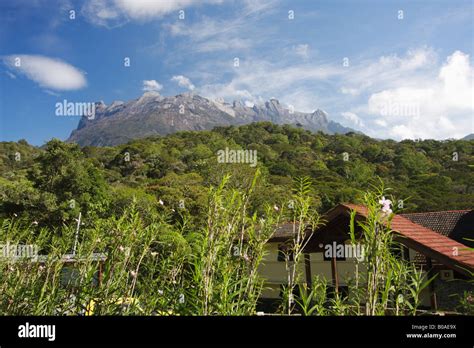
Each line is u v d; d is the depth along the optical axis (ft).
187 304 9.54
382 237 8.74
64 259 11.85
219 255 9.82
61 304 10.70
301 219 11.54
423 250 27.76
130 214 12.15
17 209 69.77
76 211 70.59
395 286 8.96
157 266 12.03
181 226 11.51
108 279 10.42
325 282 10.91
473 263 26.63
